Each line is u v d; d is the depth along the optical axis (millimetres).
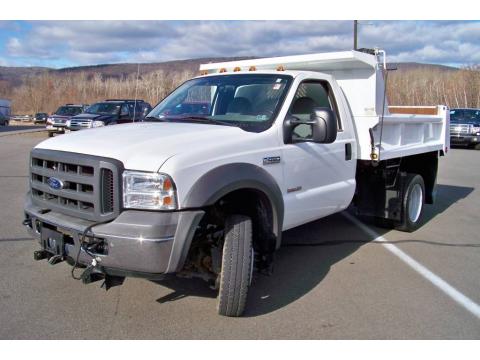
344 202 5586
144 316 3975
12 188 9672
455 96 54406
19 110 86250
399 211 6699
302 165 4750
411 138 6949
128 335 3652
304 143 4793
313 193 4957
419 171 7965
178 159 3557
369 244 6273
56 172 3887
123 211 3523
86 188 3705
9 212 7465
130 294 4398
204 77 5527
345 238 6551
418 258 5715
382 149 5918
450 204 9258
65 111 25422
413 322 3982
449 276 5109
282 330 3795
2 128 38344
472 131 22094
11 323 3785
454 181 12359
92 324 3807
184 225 3492
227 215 3992
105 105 20594
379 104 5863
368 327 3877
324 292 4605
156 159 3527
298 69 6137
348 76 5891
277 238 4371
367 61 5523
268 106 4664
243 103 4820
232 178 3795
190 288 4562
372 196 6848
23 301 4188
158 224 3418
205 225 4043
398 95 54438
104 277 3689
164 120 4941
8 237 6066
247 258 3836
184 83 5699
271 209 4320
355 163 5688
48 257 4125
